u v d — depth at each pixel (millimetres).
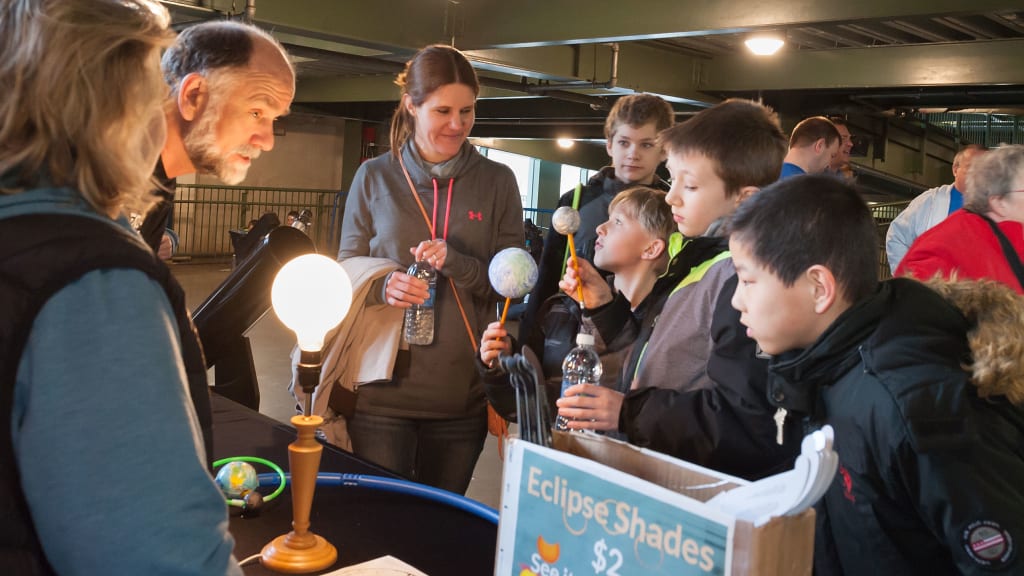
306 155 12820
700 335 1401
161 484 668
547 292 2352
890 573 1001
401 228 2170
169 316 745
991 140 12484
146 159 789
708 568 729
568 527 843
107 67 704
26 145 688
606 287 1729
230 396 2564
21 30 684
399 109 2195
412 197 2180
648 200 1688
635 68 7699
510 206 2283
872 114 9336
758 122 1451
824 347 1000
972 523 900
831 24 4969
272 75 1275
